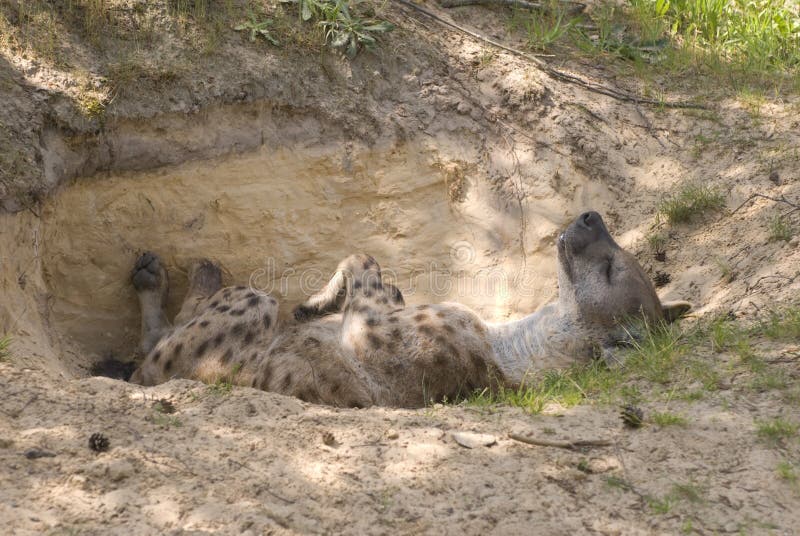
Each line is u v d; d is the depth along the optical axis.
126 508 5.74
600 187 11.23
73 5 10.33
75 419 6.69
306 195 10.81
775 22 14.00
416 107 11.32
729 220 10.55
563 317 9.10
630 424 7.02
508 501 6.15
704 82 12.55
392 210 11.05
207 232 10.49
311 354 9.18
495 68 11.82
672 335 8.58
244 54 10.78
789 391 7.42
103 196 10.01
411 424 7.11
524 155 11.30
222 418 7.01
